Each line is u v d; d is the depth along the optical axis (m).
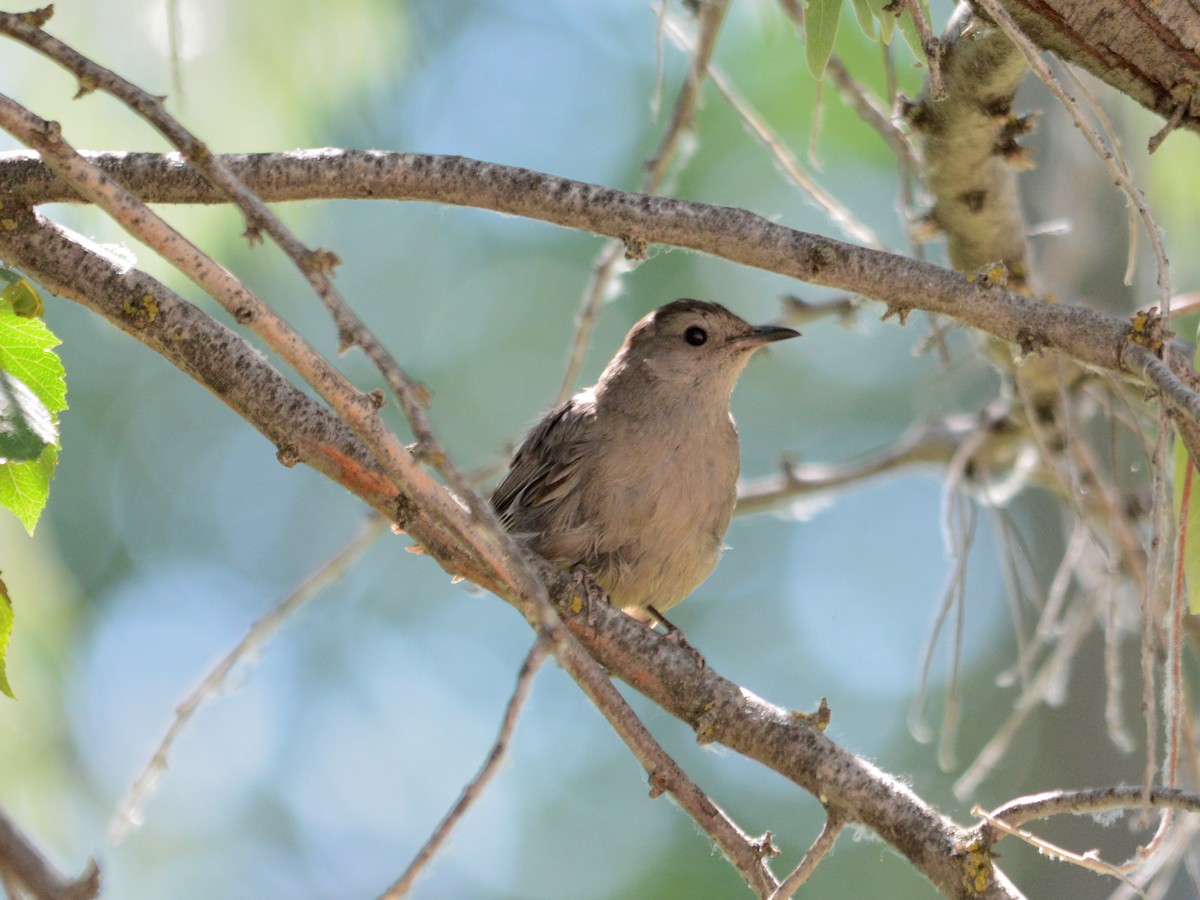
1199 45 6.96
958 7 8.00
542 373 19.67
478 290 20.14
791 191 18.11
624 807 19.20
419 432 4.97
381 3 11.02
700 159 17.78
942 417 12.63
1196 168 12.14
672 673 7.39
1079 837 14.33
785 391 21.05
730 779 18.50
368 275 20.02
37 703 9.13
